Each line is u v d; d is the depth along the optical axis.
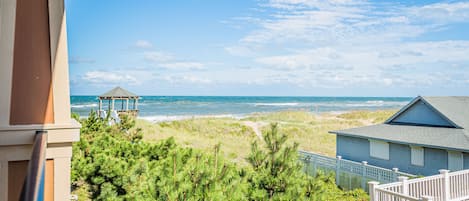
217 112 52.38
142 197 4.20
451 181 7.81
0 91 2.19
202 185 3.91
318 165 13.66
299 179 5.27
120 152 7.02
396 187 6.93
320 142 31.48
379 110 55.28
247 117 47.69
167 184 3.84
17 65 2.28
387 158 13.17
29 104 2.29
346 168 12.48
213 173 4.09
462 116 13.23
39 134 2.14
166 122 39.22
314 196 5.22
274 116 48.72
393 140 12.51
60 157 2.35
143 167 5.87
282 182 5.05
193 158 4.36
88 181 6.21
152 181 4.02
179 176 3.88
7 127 2.19
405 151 12.59
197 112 51.75
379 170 11.21
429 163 11.80
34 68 2.31
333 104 61.12
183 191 3.82
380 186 6.77
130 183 5.75
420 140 12.04
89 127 9.90
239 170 5.13
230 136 33.94
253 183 5.09
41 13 2.35
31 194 1.38
